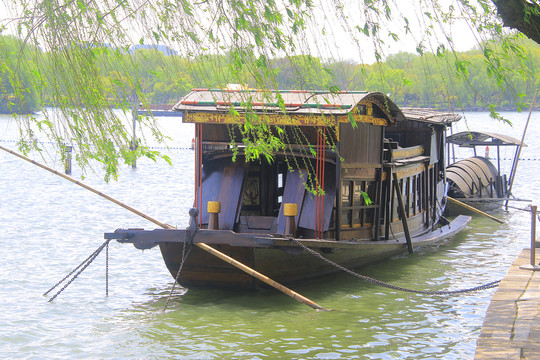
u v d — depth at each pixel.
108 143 11.88
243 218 21.53
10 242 28.09
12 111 11.70
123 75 11.54
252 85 11.56
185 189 50.25
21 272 22.81
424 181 30.61
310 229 21.06
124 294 20.30
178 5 11.02
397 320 17.78
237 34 10.83
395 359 14.84
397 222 26.62
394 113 23.52
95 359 14.87
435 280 22.77
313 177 21.36
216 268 19.94
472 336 16.48
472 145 45.59
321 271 21.64
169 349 15.47
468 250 28.52
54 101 11.66
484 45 11.13
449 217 40.00
